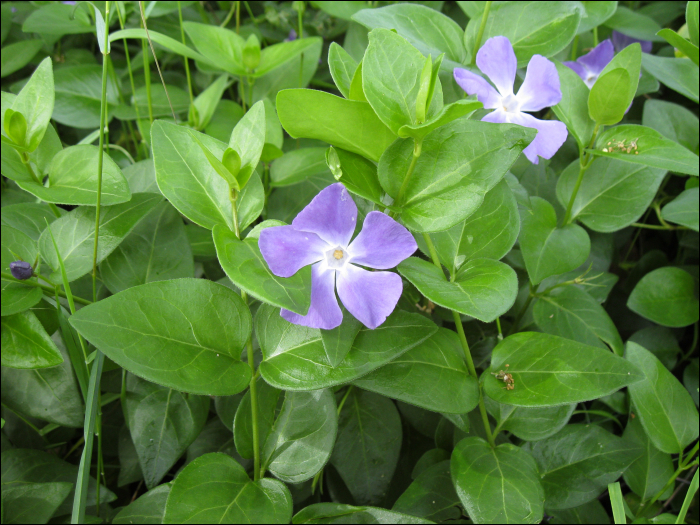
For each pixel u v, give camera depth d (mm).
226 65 340
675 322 311
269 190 314
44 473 263
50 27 360
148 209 253
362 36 382
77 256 243
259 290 170
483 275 197
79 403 256
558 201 316
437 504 244
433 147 195
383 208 207
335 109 194
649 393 259
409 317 201
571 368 211
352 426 270
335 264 191
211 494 191
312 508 202
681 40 298
